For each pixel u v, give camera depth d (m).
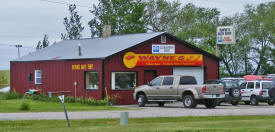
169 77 34.81
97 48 42.47
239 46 74.31
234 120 23.67
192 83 34.19
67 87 41.53
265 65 74.94
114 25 74.69
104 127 19.89
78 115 26.80
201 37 71.75
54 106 34.31
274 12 73.88
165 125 20.64
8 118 24.73
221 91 33.22
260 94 39.50
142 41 39.97
